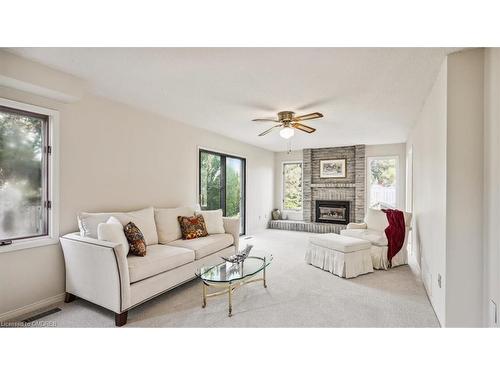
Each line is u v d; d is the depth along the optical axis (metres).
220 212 4.11
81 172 2.86
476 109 1.94
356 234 4.14
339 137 5.49
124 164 3.36
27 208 2.49
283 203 7.68
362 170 6.41
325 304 2.55
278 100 3.19
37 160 2.55
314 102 3.24
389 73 2.40
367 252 3.56
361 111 3.61
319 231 6.58
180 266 2.84
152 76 2.52
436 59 2.12
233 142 5.75
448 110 2.01
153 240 3.21
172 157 4.13
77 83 2.54
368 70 2.35
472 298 1.93
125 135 3.38
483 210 1.91
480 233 1.92
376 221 4.39
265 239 5.77
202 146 4.80
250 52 2.05
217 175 5.40
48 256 2.55
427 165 3.01
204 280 2.39
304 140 5.87
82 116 2.88
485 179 1.88
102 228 2.36
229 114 3.82
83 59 2.18
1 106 2.27
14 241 2.35
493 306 1.75
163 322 2.20
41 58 2.16
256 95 3.02
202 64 2.26
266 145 6.61
